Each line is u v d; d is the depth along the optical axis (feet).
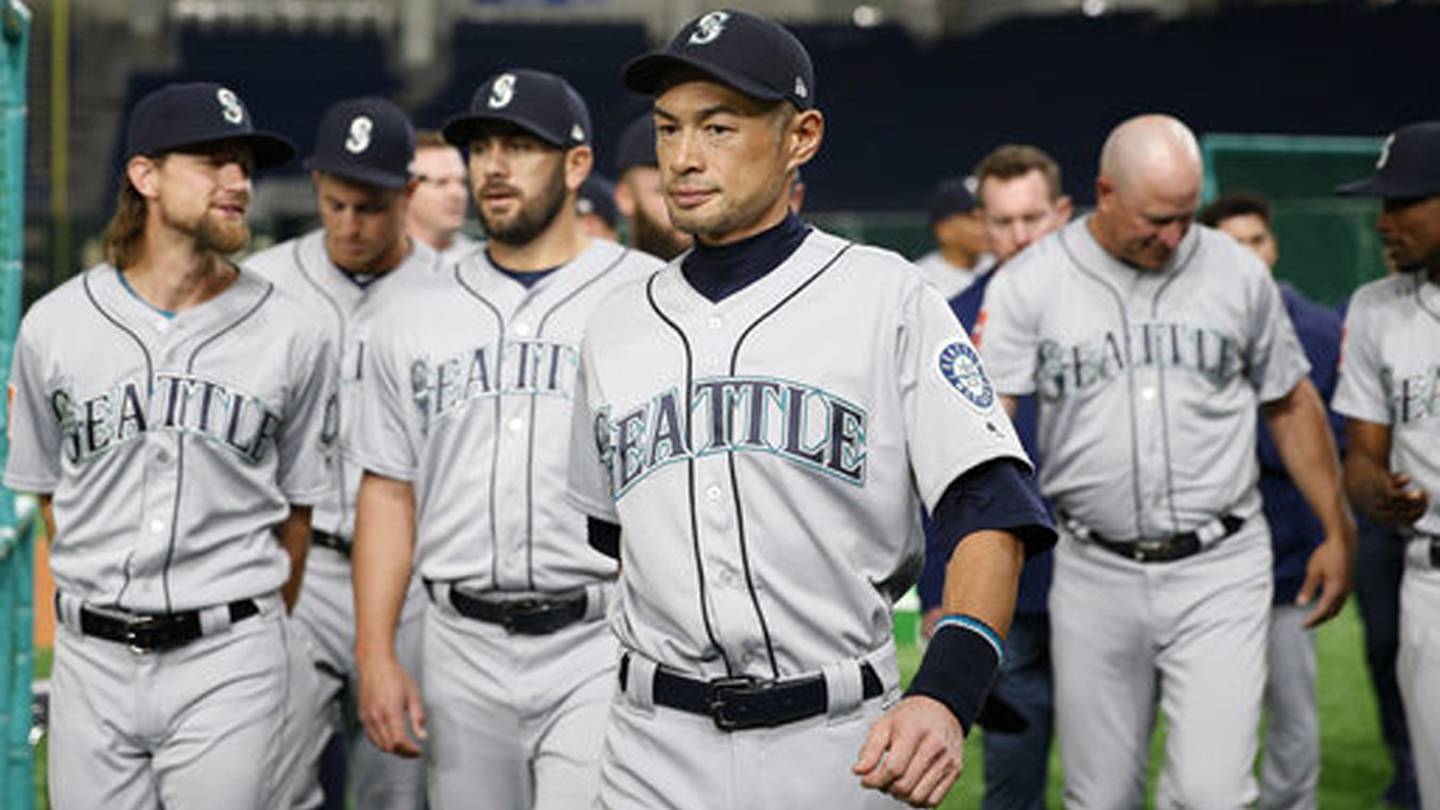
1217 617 41.47
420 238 58.65
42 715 59.82
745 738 24.38
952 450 23.45
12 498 36.73
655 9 307.37
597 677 36.52
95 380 35.17
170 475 35.14
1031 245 43.93
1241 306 41.93
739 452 23.98
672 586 24.39
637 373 24.84
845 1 304.50
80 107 282.77
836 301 24.32
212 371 35.50
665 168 24.07
